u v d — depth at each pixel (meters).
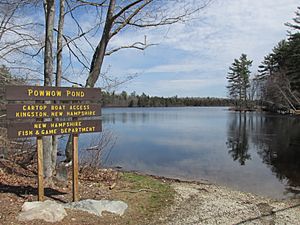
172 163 14.17
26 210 5.08
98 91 6.24
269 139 22.97
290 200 8.07
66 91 5.75
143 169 12.62
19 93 5.21
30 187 6.89
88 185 7.50
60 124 5.74
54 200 6.12
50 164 7.32
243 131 28.80
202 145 20.22
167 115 62.59
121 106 111.94
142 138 23.98
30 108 5.36
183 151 17.70
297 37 46.97
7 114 5.10
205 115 61.66
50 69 7.42
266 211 6.80
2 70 9.95
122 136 25.19
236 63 81.69
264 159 15.30
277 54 59.16
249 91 81.31
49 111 5.57
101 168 10.22
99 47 9.34
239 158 15.53
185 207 6.59
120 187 7.62
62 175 7.73
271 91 59.34
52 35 7.45
